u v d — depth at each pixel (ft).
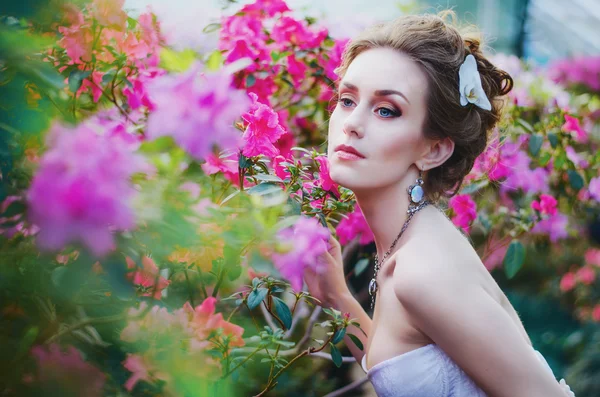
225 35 6.61
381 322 4.49
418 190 4.49
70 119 3.11
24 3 2.92
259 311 7.75
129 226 2.52
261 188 4.17
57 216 2.35
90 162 2.40
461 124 4.46
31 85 3.12
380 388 4.33
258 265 3.77
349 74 4.39
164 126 2.91
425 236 4.29
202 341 4.01
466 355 3.92
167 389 3.50
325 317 8.90
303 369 8.98
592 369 11.00
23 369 2.96
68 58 4.42
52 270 2.96
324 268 5.32
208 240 3.41
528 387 3.85
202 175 3.59
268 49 6.88
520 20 17.79
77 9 3.48
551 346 12.23
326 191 4.94
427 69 4.30
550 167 8.73
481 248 10.71
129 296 3.08
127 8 5.37
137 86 4.98
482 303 3.95
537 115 8.68
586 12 18.60
